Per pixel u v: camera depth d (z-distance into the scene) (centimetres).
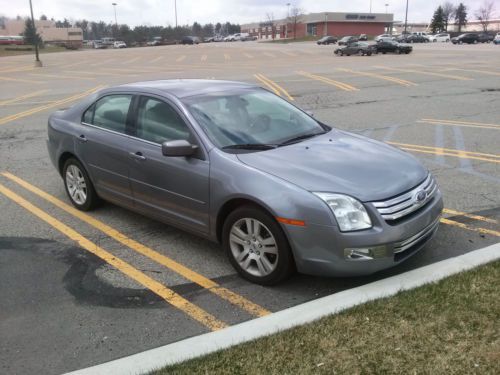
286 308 370
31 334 346
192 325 352
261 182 379
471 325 318
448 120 1124
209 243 488
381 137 959
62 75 2811
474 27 11938
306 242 362
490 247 431
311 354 299
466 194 607
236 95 496
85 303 384
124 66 3600
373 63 3198
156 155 457
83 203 580
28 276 428
